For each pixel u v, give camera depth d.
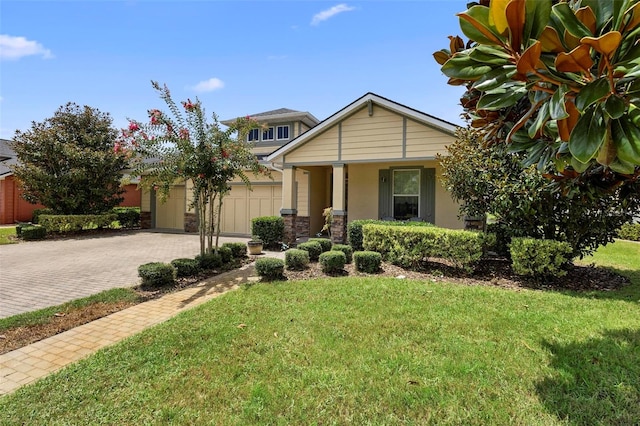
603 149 1.61
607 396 2.33
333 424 2.11
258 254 8.81
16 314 4.34
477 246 5.75
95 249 9.98
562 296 4.61
